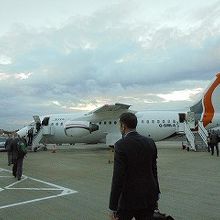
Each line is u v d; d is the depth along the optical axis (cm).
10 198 1077
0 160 2541
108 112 3166
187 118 3253
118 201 468
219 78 3341
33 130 3381
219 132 3008
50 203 992
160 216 510
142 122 3262
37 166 2017
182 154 2733
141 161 480
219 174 1566
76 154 2939
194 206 918
